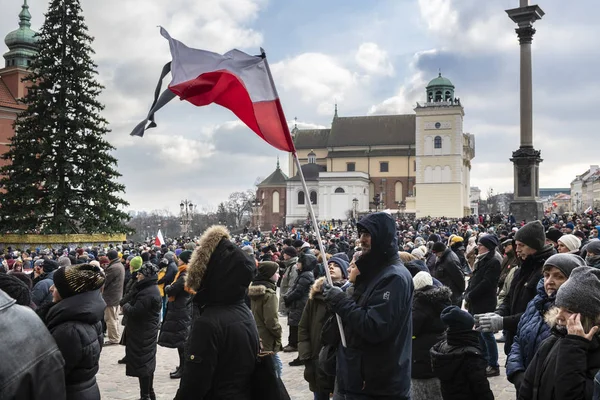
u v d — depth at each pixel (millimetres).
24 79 42344
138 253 25672
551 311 4277
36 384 3145
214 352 4504
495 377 9750
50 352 3291
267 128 5461
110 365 12211
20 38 68000
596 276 4105
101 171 41594
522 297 6641
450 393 5633
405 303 4582
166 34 5512
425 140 99125
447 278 11344
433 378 6488
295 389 9758
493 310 9484
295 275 14156
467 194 109938
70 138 40562
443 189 98188
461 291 11320
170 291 10445
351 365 4672
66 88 40500
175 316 10594
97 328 5254
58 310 5008
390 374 4535
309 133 121375
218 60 5496
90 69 41812
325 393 7434
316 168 112000
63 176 40812
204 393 4508
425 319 6484
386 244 4762
